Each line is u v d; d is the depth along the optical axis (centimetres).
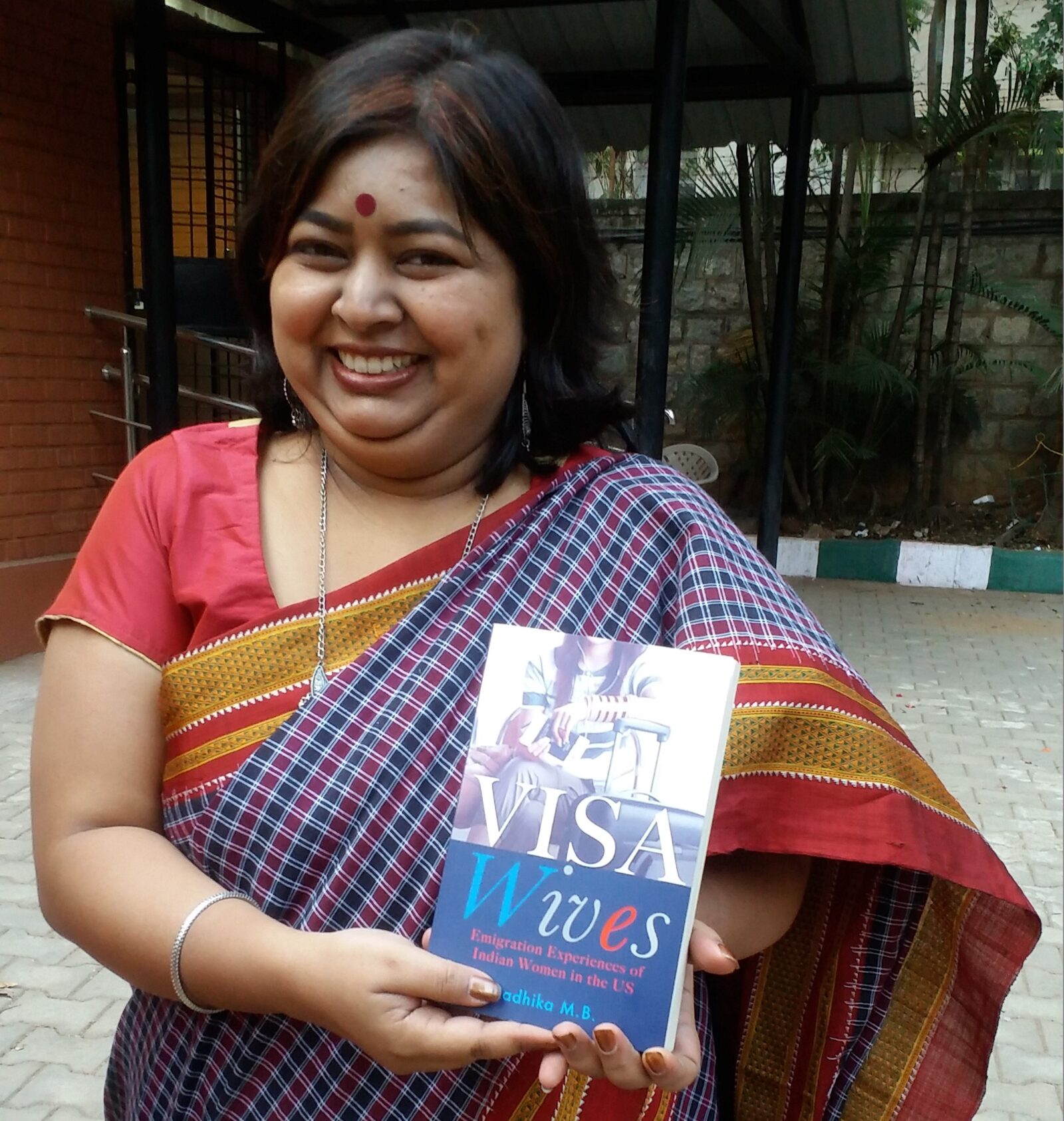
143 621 103
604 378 120
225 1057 102
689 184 769
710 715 86
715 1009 126
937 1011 114
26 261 478
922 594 721
